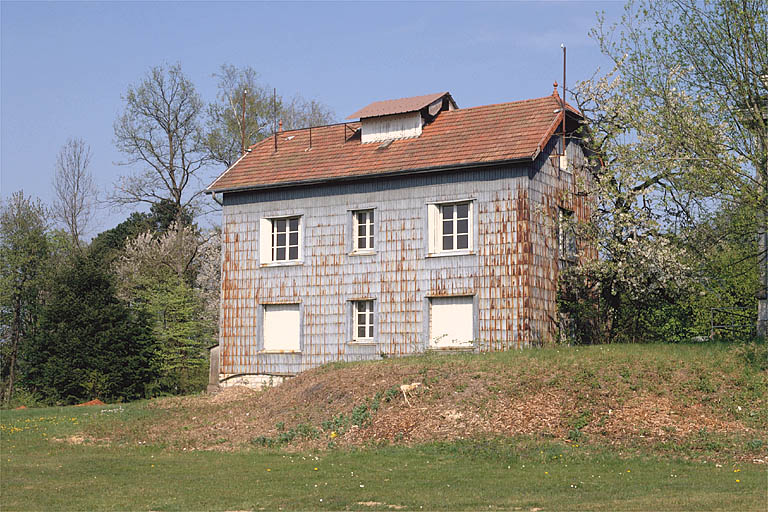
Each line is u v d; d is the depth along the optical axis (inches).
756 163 743.1
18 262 1768.0
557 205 1010.1
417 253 988.6
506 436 656.4
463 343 953.5
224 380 1102.4
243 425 794.8
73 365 1341.0
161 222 2322.8
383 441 684.7
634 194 998.4
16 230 1800.0
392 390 755.4
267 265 1086.4
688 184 803.4
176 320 1579.7
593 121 1065.5
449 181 978.7
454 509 451.2
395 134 1075.3
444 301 974.4
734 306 1090.1
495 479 537.3
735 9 753.6
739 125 767.7
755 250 982.4
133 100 1692.9
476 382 749.3
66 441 772.6
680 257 990.4
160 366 1472.7
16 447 738.2
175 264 1839.3
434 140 1034.7
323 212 1054.4
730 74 761.6
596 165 1071.6
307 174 1064.8
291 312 1072.8
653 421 647.8
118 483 556.4
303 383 887.1
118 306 1403.8
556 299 983.0
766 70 746.8
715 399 673.6
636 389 698.2
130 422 869.2
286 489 522.6
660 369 728.3
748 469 543.8
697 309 1093.8
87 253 1510.8
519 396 712.4
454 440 660.7
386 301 1001.5
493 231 949.8
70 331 1362.0
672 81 801.6
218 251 1919.3
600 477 532.1
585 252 1061.8
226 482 552.1
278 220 1096.2
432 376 775.7
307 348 1049.5
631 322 1099.3
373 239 1029.2
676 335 1109.7
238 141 1807.3
